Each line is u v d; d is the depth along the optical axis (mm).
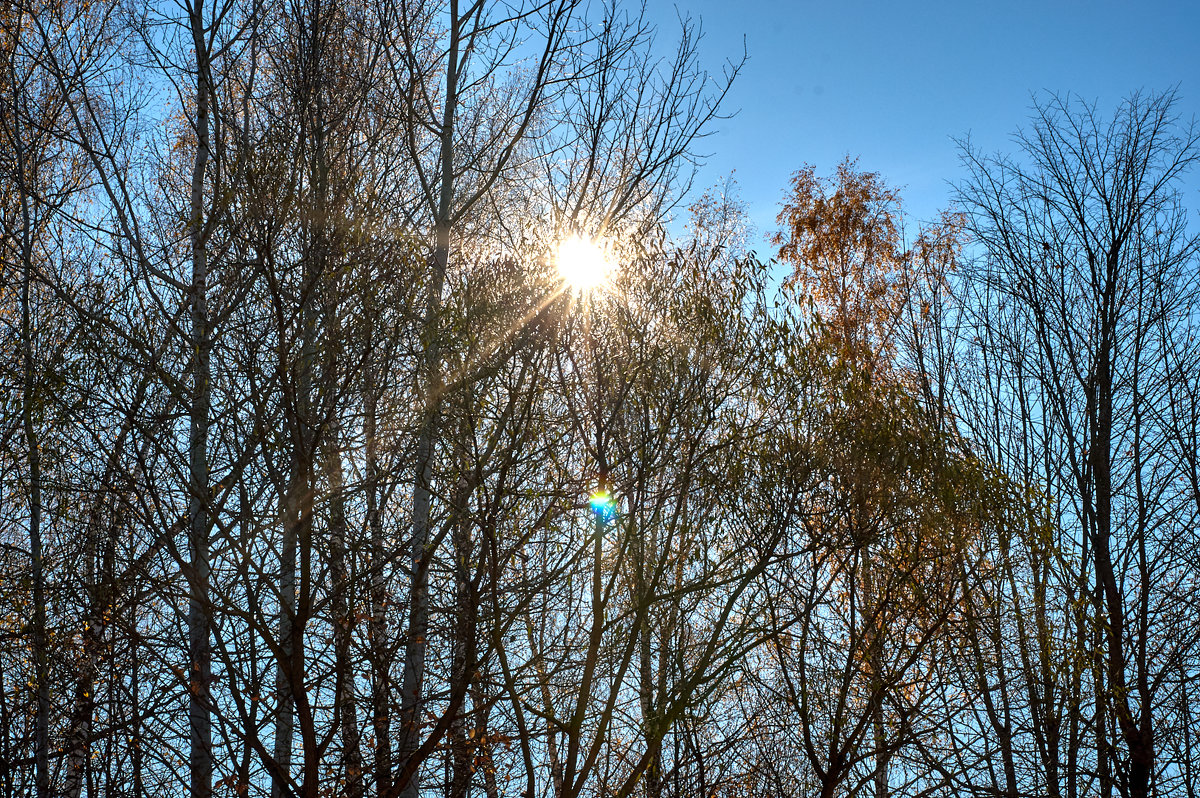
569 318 9633
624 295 9680
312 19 9953
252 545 8758
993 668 11086
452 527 9336
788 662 10742
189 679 8508
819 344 10062
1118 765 11703
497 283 9430
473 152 11984
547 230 9961
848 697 10266
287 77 10008
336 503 8984
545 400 9570
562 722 9383
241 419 8945
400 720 8820
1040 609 10625
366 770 8500
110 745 9039
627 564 9812
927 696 10102
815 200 17031
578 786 8789
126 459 8742
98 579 8680
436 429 8922
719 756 10898
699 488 9852
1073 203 14773
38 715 9359
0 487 9906
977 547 10352
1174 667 12242
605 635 9602
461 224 11438
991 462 10617
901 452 9711
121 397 8688
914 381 14461
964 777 11109
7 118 11250
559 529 8961
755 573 9539
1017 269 14766
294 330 8820
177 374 9164
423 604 9141
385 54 11359
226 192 8953
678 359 9406
